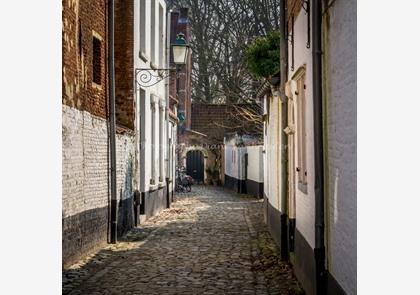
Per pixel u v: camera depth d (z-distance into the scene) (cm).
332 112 653
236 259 1164
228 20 3509
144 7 1886
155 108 2086
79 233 1119
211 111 4278
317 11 708
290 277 983
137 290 893
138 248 1298
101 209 1296
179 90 3756
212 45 3694
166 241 1416
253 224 1780
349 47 555
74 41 1087
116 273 1017
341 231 603
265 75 1688
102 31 1330
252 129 3284
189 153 4206
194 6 3750
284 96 1145
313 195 778
